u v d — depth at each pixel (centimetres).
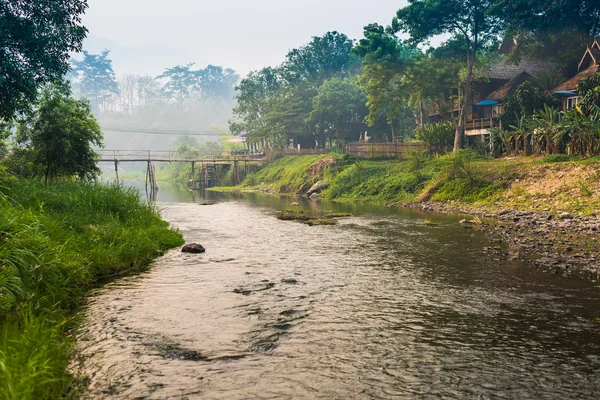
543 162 2811
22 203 1289
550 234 1611
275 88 7725
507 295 895
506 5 3766
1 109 1914
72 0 1902
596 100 2812
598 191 2141
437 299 877
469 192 2834
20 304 672
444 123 4334
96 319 766
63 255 952
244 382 538
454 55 4103
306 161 5453
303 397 502
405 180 3484
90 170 2667
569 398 497
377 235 1758
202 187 6900
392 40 4116
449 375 554
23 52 1844
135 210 1692
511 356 608
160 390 518
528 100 3450
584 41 4091
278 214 2717
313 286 985
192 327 729
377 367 578
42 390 476
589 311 792
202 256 1339
